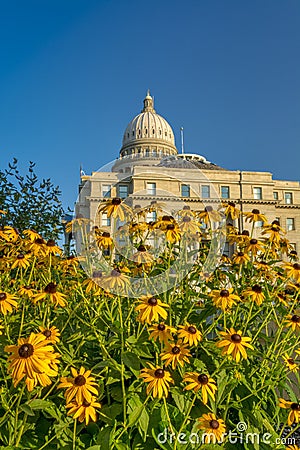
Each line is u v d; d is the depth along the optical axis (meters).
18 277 3.43
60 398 2.37
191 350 2.78
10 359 1.80
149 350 2.63
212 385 2.12
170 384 2.46
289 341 2.92
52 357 1.83
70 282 3.15
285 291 3.39
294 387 3.49
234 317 2.82
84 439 2.28
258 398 2.66
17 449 2.00
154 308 2.31
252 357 2.99
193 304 2.79
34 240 3.14
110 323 2.78
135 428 2.37
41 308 2.90
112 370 2.32
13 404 2.12
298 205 43.84
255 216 3.64
